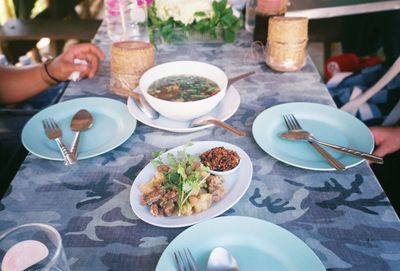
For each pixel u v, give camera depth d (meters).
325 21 2.44
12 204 0.73
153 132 0.96
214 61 1.36
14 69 1.36
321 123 0.96
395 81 1.60
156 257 0.62
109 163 0.85
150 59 1.11
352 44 2.47
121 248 0.64
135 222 0.69
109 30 1.54
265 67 1.31
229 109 1.00
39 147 0.87
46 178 0.80
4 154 1.36
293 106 1.02
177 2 1.42
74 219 0.70
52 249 0.53
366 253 0.62
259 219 0.65
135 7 1.42
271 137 0.92
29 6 3.14
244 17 1.72
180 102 0.90
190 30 1.50
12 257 0.53
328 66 2.16
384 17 2.14
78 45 1.28
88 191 0.77
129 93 1.04
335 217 0.69
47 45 2.96
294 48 1.22
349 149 0.83
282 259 0.59
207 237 0.62
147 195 0.70
